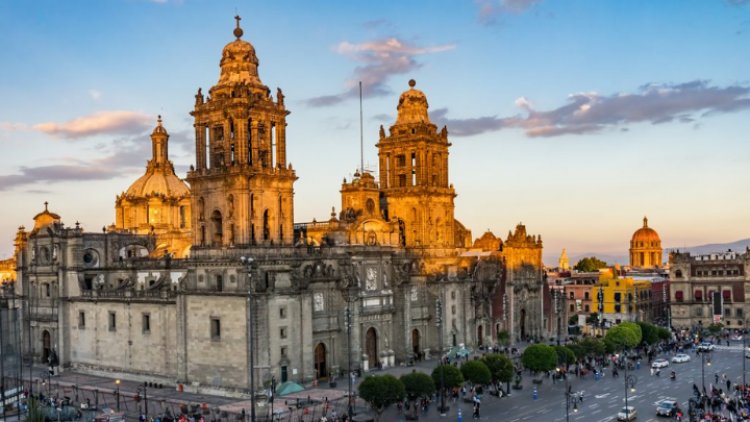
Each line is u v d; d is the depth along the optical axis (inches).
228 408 4200.3
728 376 5516.7
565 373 5083.7
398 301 5915.4
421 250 6540.4
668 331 6978.4
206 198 5093.5
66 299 6023.6
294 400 4534.9
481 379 4603.8
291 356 4881.9
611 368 5959.6
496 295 6978.4
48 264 6151.6
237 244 4874.5
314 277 5246.1
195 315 4955.7
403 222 6604.3
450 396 4785.9
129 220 7278.5
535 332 7500.0
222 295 4776.1
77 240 6067.9
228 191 4950.8
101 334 5772.6
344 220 6023.6
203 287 4968.0
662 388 5098.4
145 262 5974.4
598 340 5930.1
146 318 5447.8
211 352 4864.7
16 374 4682.6
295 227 6309.1
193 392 4958.2
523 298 7406.5
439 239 6717.5
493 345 6904.5
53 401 4436.5
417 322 6215.6
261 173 4963.1
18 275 6461.6
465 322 6560.0
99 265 6373.0
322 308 5324.8
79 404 4618.6
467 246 7815.0
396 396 3996.1
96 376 5733.3
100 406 4586.6
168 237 6840.6
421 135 6555.1
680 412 4116.6
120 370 5625.0
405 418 4215.1
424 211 6584.6
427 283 6343.5
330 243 5689.0
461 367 4680.1
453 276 6530.5
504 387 5132.9
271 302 4773.6
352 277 5506.9
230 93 5036.9
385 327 5797.2
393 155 6756.9
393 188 6638.8
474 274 6909.5
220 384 4817.9
